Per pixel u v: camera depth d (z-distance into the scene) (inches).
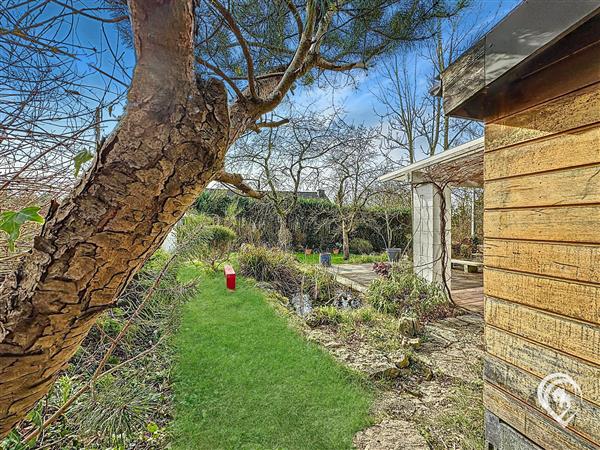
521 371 52.5
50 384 24.6
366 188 406.3
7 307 20.4
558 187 46.3
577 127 43.8
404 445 80.2
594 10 36.2
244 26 57.1
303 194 496.1
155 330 111.3
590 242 42.4
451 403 98.7
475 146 136.4
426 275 201.9
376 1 60.4
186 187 21.1
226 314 173.5
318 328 161.3
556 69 46.2
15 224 25.6
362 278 282.5
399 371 116.3
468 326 162.7
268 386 105.1
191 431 84.4
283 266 291.4
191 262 252.2
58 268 19.6
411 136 401.4
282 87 37.6
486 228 59.8
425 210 203.6
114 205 19.4
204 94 20.4
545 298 48.5
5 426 23.0
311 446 79.9
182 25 18.2
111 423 67.1
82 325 22.4
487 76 52.6
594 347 41.9
